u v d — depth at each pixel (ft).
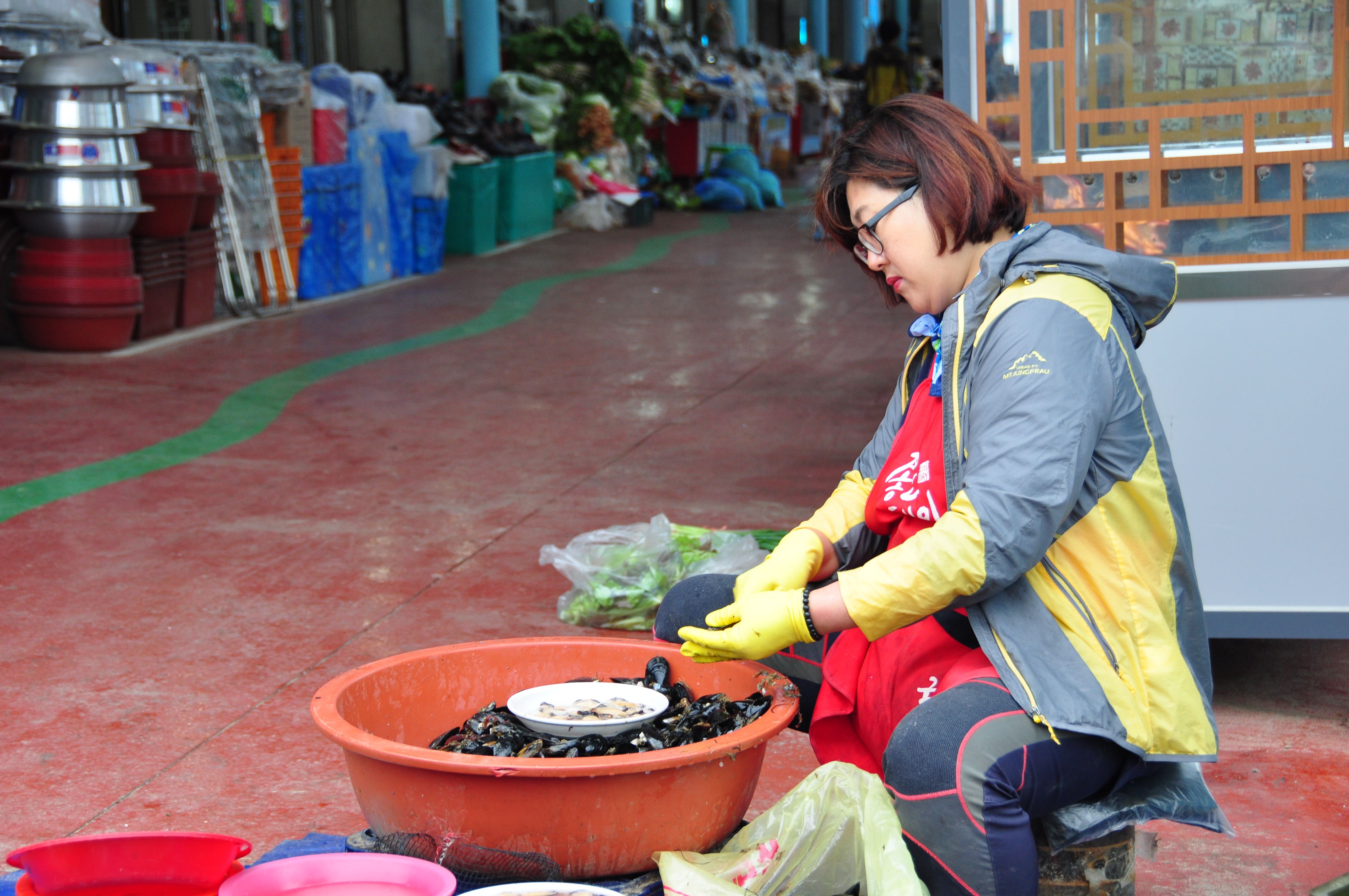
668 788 5.85
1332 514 10.04
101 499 16.34
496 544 14.73
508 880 5.93
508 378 24.66
